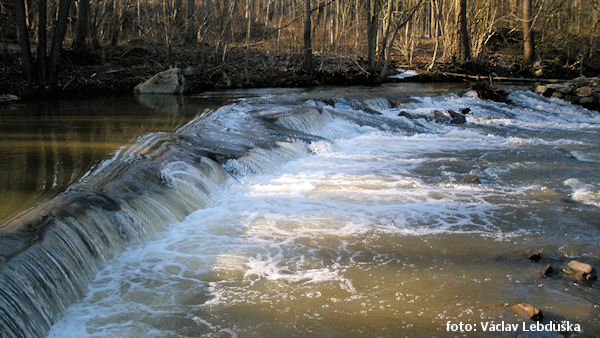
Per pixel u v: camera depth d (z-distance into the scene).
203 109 16.45
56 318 5.69
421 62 33.81
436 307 6.25
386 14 29.66
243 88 24.53
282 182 10.84
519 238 8.37
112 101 18.56
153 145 10.77
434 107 21.55
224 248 7.60
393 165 12.85
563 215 9.41
